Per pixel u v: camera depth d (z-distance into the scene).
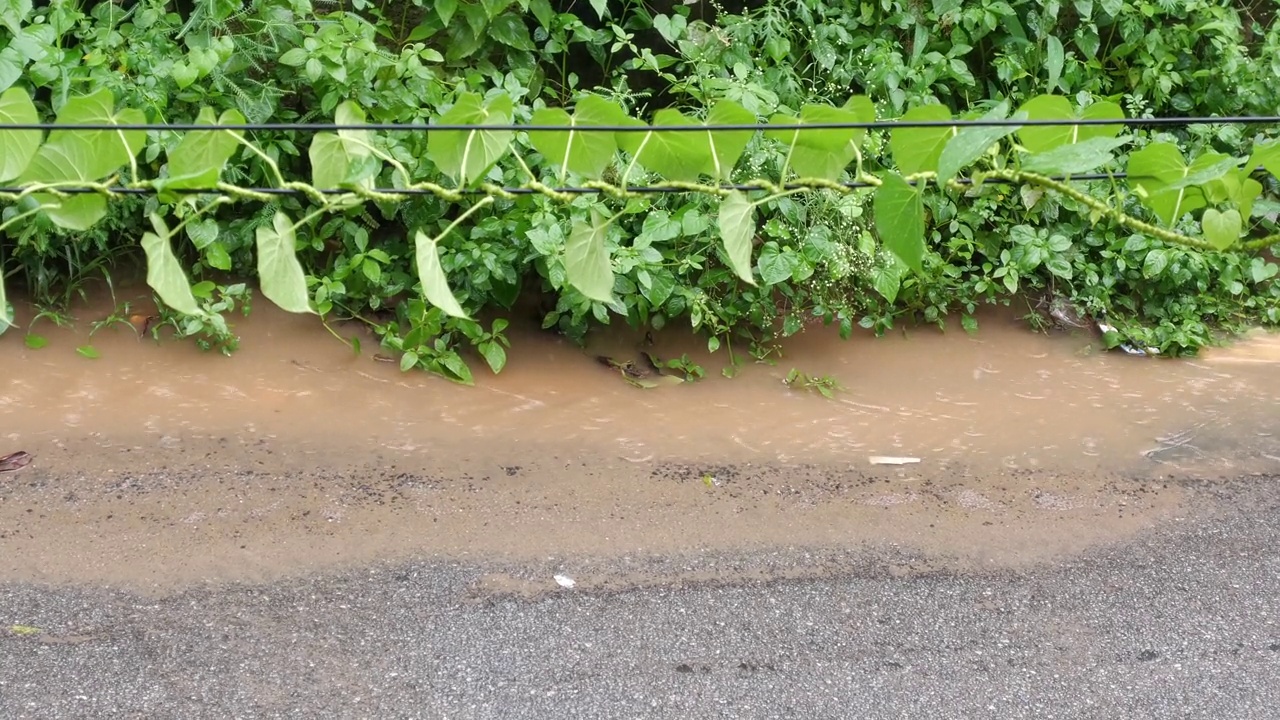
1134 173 1.79
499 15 5.12
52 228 4.34
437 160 1.73
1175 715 2.75
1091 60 5.98
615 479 3.99
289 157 4.81
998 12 5.68
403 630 2.97
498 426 4.36
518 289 4.77
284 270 1.60
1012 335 5.46
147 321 4.73
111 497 3.63
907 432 4.52
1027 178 1.77
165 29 4.68
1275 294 5.83
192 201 1.65
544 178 4.48
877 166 5.14
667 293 4.56
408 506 3.70
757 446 4.33
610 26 5.59
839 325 5.36
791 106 5.35
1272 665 2.96
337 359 4.71
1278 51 5.98
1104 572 3.43
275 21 4.68
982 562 3.47
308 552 3.36
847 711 2.70
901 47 5.86
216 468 3.87
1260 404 4.86
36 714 2.56
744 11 5.43
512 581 3.25
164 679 2.71
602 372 4.87
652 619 3.06
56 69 4.30
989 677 2.87
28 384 4.33
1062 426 4.61
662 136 1.73
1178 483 4.12
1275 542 3.66
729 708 2.70
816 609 3.15
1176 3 6.07
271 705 2.64
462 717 2.63
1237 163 1.66
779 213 4.95
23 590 3.06
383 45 5.27
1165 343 5.32
